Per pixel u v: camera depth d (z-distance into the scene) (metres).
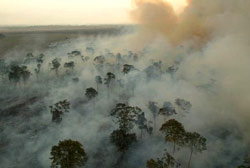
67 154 38.03
